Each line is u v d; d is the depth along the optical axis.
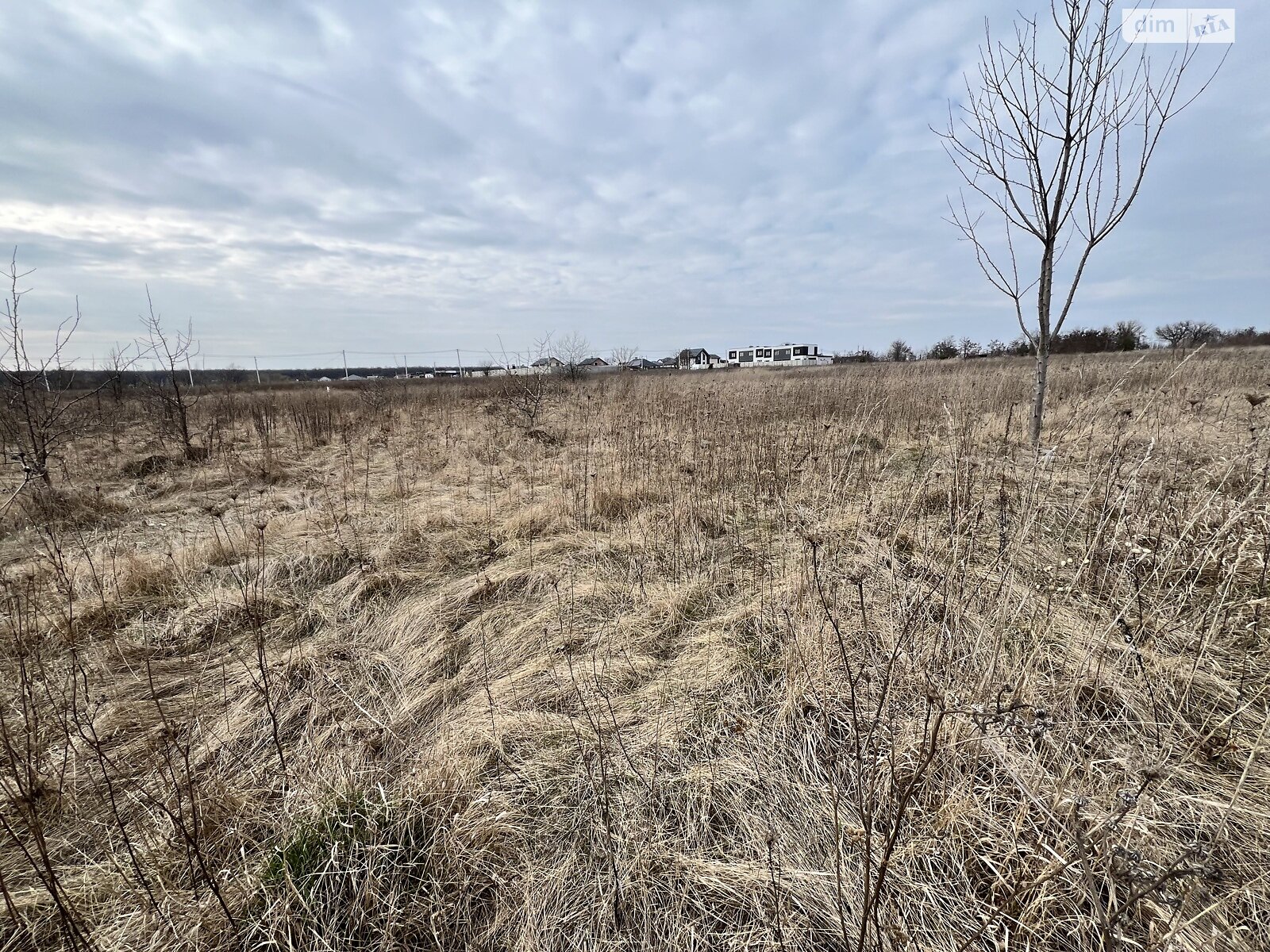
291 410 13.11
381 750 2.34
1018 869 1.64
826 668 2.59
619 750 2.29
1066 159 3.87
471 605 3.63
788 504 4.67
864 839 1.69
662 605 3.43
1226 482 3.78
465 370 26.16
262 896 1.71
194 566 4.09
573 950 1.60
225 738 2.41
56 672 2.85
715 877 1.76
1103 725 2.17
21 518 5.18
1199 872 1.32
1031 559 3.37
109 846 1.91
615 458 6.90
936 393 10.09
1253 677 2.33
